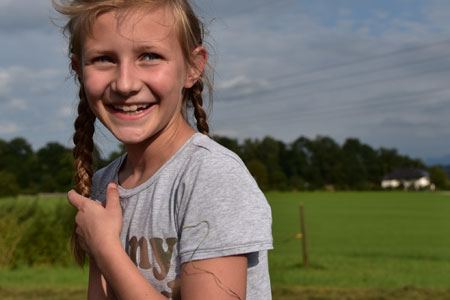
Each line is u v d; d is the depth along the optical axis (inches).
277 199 2615.7
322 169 4124.0
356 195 3189.0
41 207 574.6
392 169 4510.3
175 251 40.6
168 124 44.1
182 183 40.9
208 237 37.6
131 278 38.1
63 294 306.0
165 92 41.3
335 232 1047.6
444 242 861.8
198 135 44.2
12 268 474.3
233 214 37.9
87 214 42.0
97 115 43.4
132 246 42.9
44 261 506.3
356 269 471.2
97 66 41.6
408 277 417.4
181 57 42.8
